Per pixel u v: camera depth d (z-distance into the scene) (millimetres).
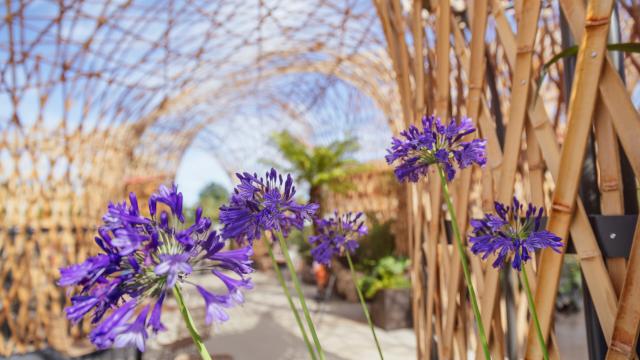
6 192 4184
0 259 4094
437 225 1624
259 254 12664
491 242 769
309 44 7375
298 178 10734
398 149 870
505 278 1978
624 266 870
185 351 3391
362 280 6734
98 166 5246
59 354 2885
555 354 934
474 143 867
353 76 8203
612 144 884
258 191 746
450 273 1513
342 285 7578
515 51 1098
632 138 814
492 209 1248
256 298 7656
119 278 524
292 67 9039
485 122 1281
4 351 3881
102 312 536
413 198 2145
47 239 4355
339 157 10664
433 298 1775
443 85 1543
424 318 2010
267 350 4465
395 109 6605
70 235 4551
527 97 1049
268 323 5664
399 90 2059
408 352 4371
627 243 868
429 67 1812
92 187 5078
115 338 484
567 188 896
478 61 1291
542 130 1013
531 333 968
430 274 1753
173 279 483
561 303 5074
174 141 12938
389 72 6645
